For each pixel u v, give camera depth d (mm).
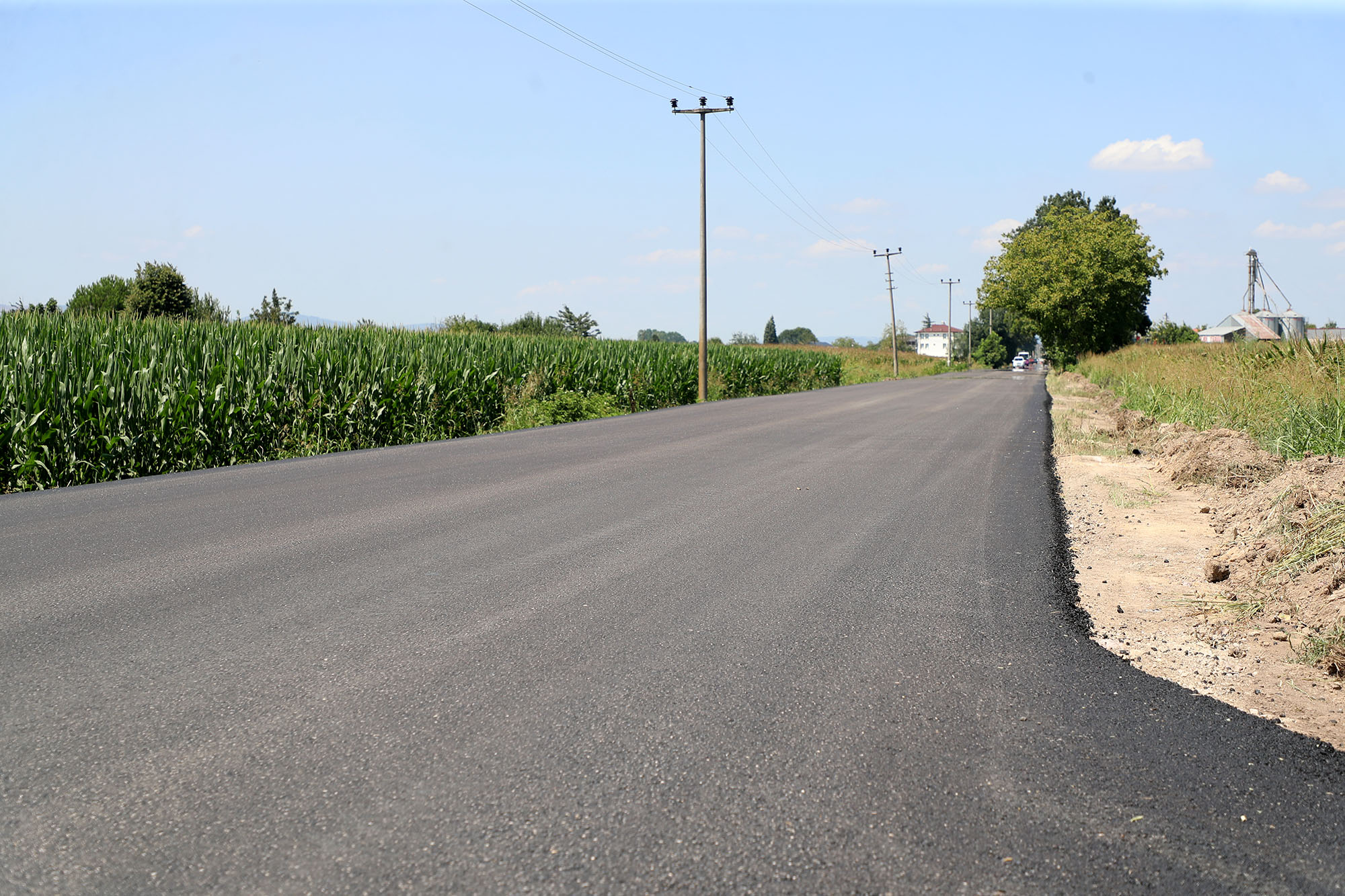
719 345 37781
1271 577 5355
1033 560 6129
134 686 3615
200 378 12398
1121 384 26469
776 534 6816
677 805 2707
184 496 8344
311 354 14328
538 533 6742
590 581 5344
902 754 3109
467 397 17344
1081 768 3041
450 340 21328
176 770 2889
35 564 5645
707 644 4234
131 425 10898
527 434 15117
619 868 2365
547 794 2762
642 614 4688
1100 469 11133
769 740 3188
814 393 32438
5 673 3746
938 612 4859
